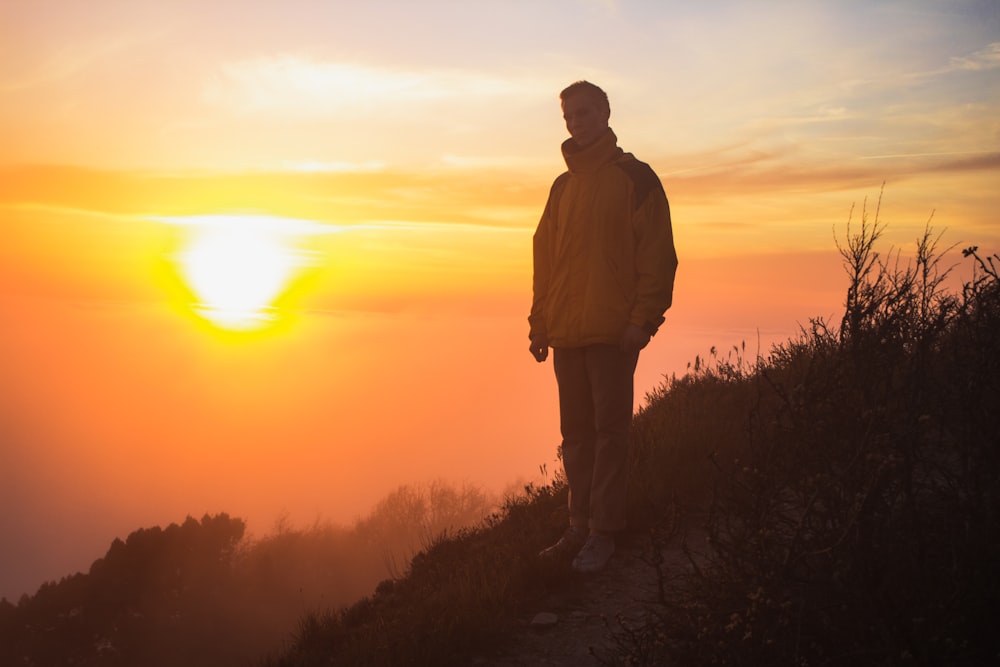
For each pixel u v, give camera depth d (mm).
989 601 2076
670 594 3189
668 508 4336
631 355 4152
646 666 2633
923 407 2318
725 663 2361
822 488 2293
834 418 2361
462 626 3559
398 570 5336
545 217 4543
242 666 4305
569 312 4195
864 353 2406
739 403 5816
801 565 2402
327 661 3850
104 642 47875
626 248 4090
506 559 4324
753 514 2461
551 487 5805
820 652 2174
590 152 4152
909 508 2291
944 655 1993
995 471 2234
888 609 2074
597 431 4211
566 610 3680
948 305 2438
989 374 2324
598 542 4102
